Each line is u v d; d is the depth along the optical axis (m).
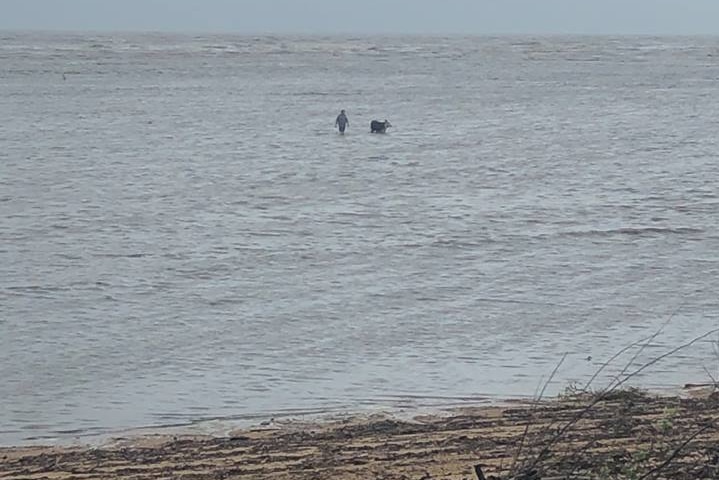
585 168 125.19
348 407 40.62
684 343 49.72
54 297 58.62
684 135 173.00
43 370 45.34
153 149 142.50
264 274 64.81
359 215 87.75
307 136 165.50
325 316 54.75
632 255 71.62
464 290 60.88
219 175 114.62
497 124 192.50
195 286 61.56
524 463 24.53
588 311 56.12
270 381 43.94
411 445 34.09
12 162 124.81
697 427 31.94
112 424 38.72
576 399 38.16
